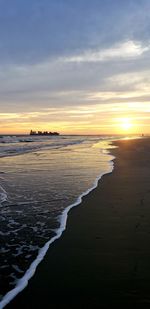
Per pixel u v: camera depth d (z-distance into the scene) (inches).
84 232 287.7
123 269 213.8
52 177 615.5
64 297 182.7
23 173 672.4
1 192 477.7
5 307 174.6
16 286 196.7
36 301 179.9
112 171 660.1
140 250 244.5
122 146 1670.8
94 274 208.1
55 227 310.7
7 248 259.0
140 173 628.4
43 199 430.6
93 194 439.8
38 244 267.0
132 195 430.6
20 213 362.3
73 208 369.7
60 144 2130.9
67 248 252.1
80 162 871.1
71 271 213.5
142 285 192.9
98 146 1747.0
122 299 179.0
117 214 341.7
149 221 315.3
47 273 211.5
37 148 1603.1
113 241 264.1
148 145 1752.0
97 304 175.3
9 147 1704.0
